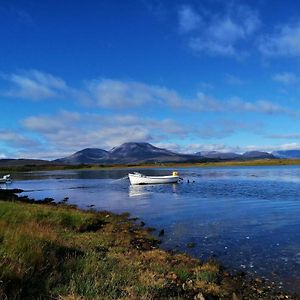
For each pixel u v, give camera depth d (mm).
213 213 31719
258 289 12430
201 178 95562
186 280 12383
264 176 97188
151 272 12094
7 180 110562
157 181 79750
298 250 17875
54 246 12773
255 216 29266
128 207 38969
